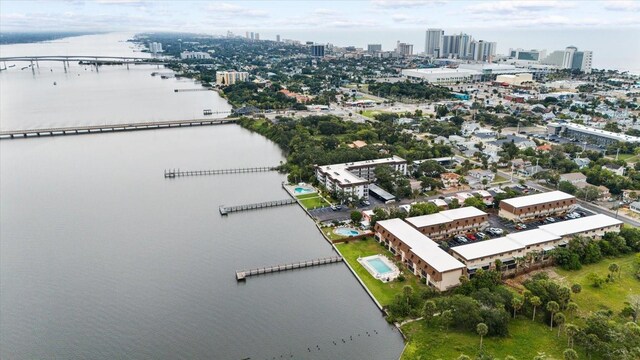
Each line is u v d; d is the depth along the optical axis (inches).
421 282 5123.0
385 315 4608.8
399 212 6520.7
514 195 7298.2
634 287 4948.3
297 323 4512.8
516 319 4372.5
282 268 5521.7
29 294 4960.6
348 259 5733.3
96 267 5536.4
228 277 5364.2
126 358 4020.7
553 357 3811.5
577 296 4761.3
